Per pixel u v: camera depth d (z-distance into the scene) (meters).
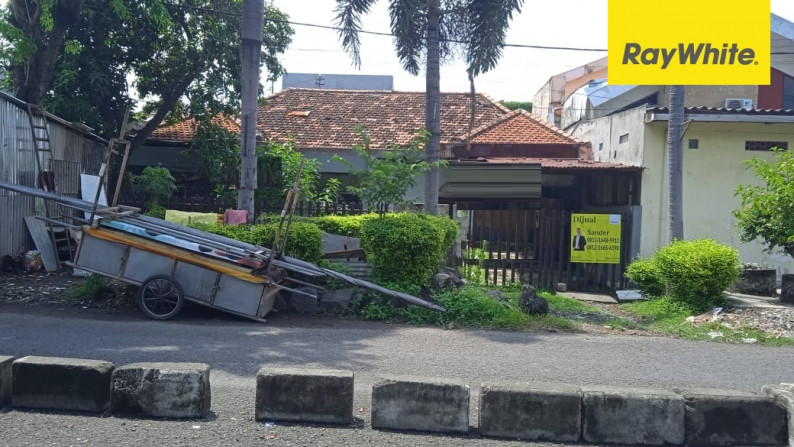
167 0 15.91
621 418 4.95
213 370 6.44
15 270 11.69
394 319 9.62
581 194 19.62
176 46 16.48
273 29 17.47
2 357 5.35
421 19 13.27
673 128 12.73
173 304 8.95
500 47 13.16
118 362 6.61
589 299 13.37
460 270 12.74
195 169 18.52
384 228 10.09
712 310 10.88
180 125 19.83
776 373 7.18
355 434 4.93
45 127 12.51
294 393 5.09
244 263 8.98
